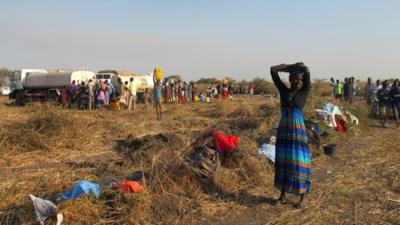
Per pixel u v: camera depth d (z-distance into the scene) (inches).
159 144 437.1
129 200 252.1
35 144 459.5
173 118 790.5
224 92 1481.3
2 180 338.6
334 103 685.3
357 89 1483.8
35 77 1244.5
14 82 1309.1
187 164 299.4
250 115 745.0
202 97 1453.0
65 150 462.9
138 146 449.1
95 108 1005.2
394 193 301.0
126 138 527.8
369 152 446.3
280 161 271.3
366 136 570.6
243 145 342.3
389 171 359.6
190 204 269.0
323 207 272.8
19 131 465.1
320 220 251.0
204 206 268.8
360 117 692.7
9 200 276.4
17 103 1256.8
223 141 335.0
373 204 278.8
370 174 353.1
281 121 272.5
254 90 2158.0
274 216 257.9
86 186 258.2
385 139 539.5
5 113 743.7
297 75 267.6
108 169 371.9
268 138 436.8
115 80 1298.0
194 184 292.0
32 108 663.8
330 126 538.3
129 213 242.7
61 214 231.9
